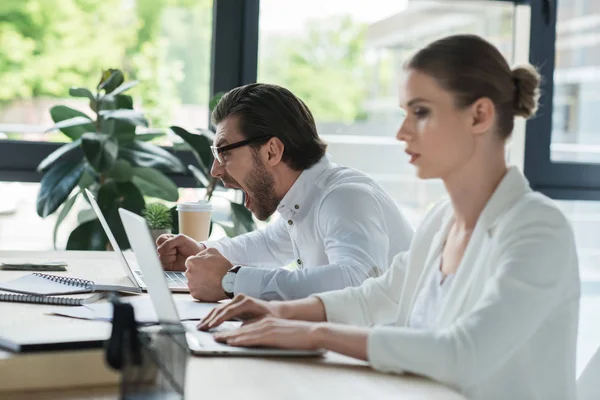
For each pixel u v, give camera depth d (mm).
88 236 3043
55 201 3020
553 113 3908
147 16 3582
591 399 1597
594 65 3949
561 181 3926
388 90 3955
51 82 3508
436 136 1364
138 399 1028
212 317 1486
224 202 3484
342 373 1218
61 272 2166
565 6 3895
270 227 2535
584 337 3803
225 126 2158
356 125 3938
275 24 3672
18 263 2229
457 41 1358
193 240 2375
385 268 2035
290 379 1175
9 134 3438
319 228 2129
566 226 1313
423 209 4051
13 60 3475
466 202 1430
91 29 3551
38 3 3506
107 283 1979
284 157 2148
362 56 3881
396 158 4012
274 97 2154
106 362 1037
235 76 3617
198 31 3598
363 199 2064
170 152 3521
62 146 3400
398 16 3896
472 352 1194
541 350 1320
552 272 1263
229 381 1150
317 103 3842
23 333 1303
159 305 1234
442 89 1351
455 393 1139
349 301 1605
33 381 1161
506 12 3949
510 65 1406
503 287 1243
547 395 1328
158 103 3586
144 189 3283
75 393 1150
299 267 2305
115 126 3188
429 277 1536
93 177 3186
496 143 1391
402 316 1581
